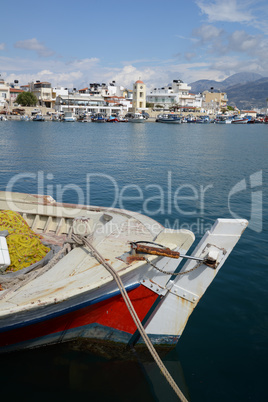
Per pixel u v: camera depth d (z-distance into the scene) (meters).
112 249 4.96
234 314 6.07
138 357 5.00
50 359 4.85
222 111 147.88
